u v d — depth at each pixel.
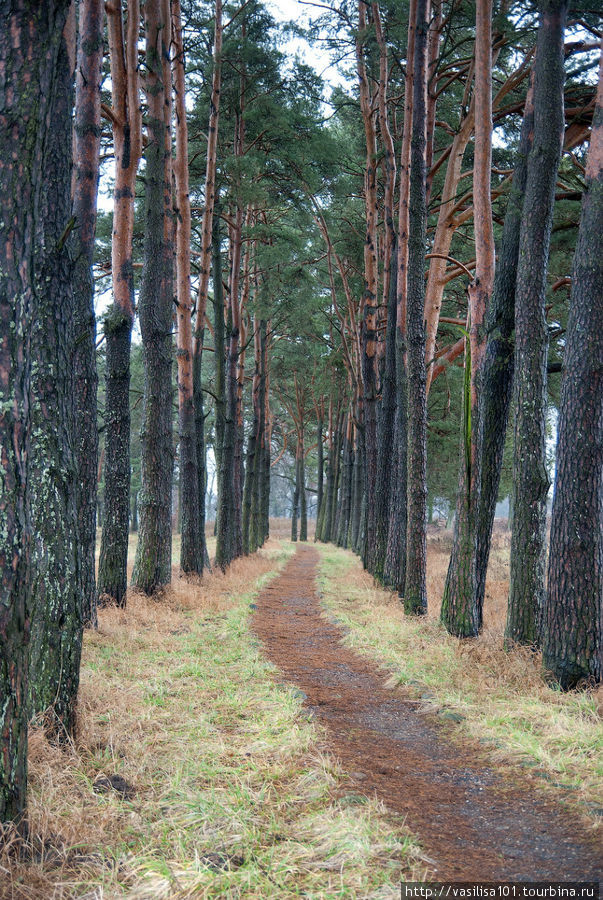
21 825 3.75
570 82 12.84
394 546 15.84
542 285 9.21
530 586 9.17
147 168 13.18
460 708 6.78
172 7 15.34
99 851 3.74
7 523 3.59
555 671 7.69
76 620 5.58
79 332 9.21
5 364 3.57
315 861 3.67
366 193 19.20
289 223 24.22
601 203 8.02
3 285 3.57
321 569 25.59
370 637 10.57
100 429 10.07
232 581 18.16
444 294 21.30
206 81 17.38
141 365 29.75
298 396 45.97
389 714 6.86
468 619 10.48
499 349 10.75
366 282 20.08
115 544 11.43
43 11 3.63
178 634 10.28
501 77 16.02
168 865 3.57
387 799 4.59
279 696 6.86
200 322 17.94
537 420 9.23
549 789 4.82
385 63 16.50
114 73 11.29
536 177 9.16
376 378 21.39
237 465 25.88
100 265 16.31
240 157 16.11
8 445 3.58
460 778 5.13
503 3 12.02
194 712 6.36
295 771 4.95
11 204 3.59
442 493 33.41
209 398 34.66
